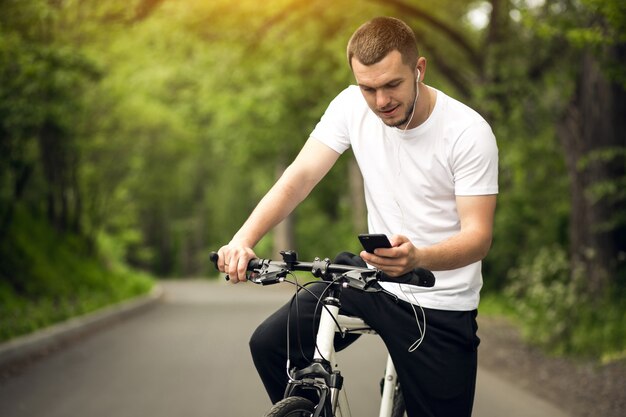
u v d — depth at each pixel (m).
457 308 3.08
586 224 11.03
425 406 3.14
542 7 10.43
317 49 16.30
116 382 7.56
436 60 15.53
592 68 10.87
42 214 19.14
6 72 12.11
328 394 2.75
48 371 8.24
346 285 2.68
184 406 6.42
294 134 25.42
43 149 19.08
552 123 13.22
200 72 20.36
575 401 6.69
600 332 9.13
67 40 12.89
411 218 3.12
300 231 45.50
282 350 3.09
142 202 39.94
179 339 11.37
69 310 13.12
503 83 13.34
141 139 23.72
